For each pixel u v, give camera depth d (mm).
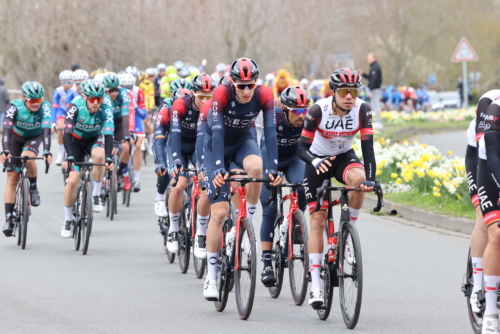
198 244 18016
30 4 83688
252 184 16906
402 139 59625
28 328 14047
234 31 95938
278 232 16875
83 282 18172
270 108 15656
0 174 41031
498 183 12258
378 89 59656
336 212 28391
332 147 15492
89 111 23344
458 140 59125
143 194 35188
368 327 14352
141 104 33219
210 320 14891
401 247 22453
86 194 21969
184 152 20344
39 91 22719
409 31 145000
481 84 166125
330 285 14773
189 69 43750
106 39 88938
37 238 24312
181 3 95750
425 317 15078
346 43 105250
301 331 14086
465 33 158500
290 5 98500
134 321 14688
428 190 30094
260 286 18578
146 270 19766
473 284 13781
